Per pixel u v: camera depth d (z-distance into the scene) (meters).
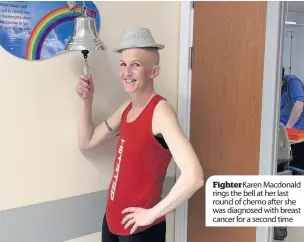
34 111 1.61
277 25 1.59
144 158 1.41
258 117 1.69
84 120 1.66
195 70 2.00
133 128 1.43
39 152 1.64
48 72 1.63
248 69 1.72
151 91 1.47
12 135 1.57
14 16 1.53
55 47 1.64
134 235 1.44
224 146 1.87
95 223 1.85
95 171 1.82
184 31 2.01
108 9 1.77
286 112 1.87
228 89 1.82
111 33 1.79
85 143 1.70
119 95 1.86
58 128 1.68
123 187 1.46
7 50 1.52
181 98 2.06
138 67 1.41
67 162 1.73
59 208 1.73
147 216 1.35
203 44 1.94
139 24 1.88
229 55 1.81
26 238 1.65
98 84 1.78
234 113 1.80
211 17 1.89
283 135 1.87
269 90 1.63
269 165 1.66
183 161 1.30
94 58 1.75
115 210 1.49
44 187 1.68
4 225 1.59
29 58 1.58
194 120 2.03
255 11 1.67
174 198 1.29
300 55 1.81
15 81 1.55
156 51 1.47
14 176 1.59
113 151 1.87
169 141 1.34
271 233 1.75
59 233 1.74
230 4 1.79
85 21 1.53
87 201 1.81
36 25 1.58
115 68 1.83
